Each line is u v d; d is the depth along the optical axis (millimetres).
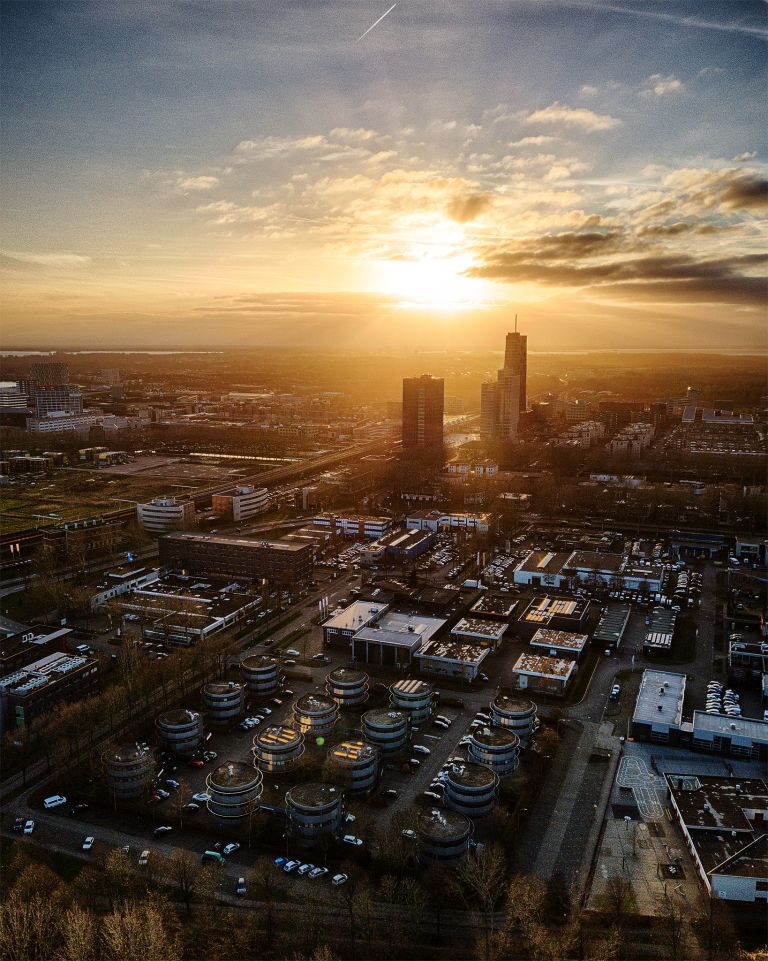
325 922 196625
